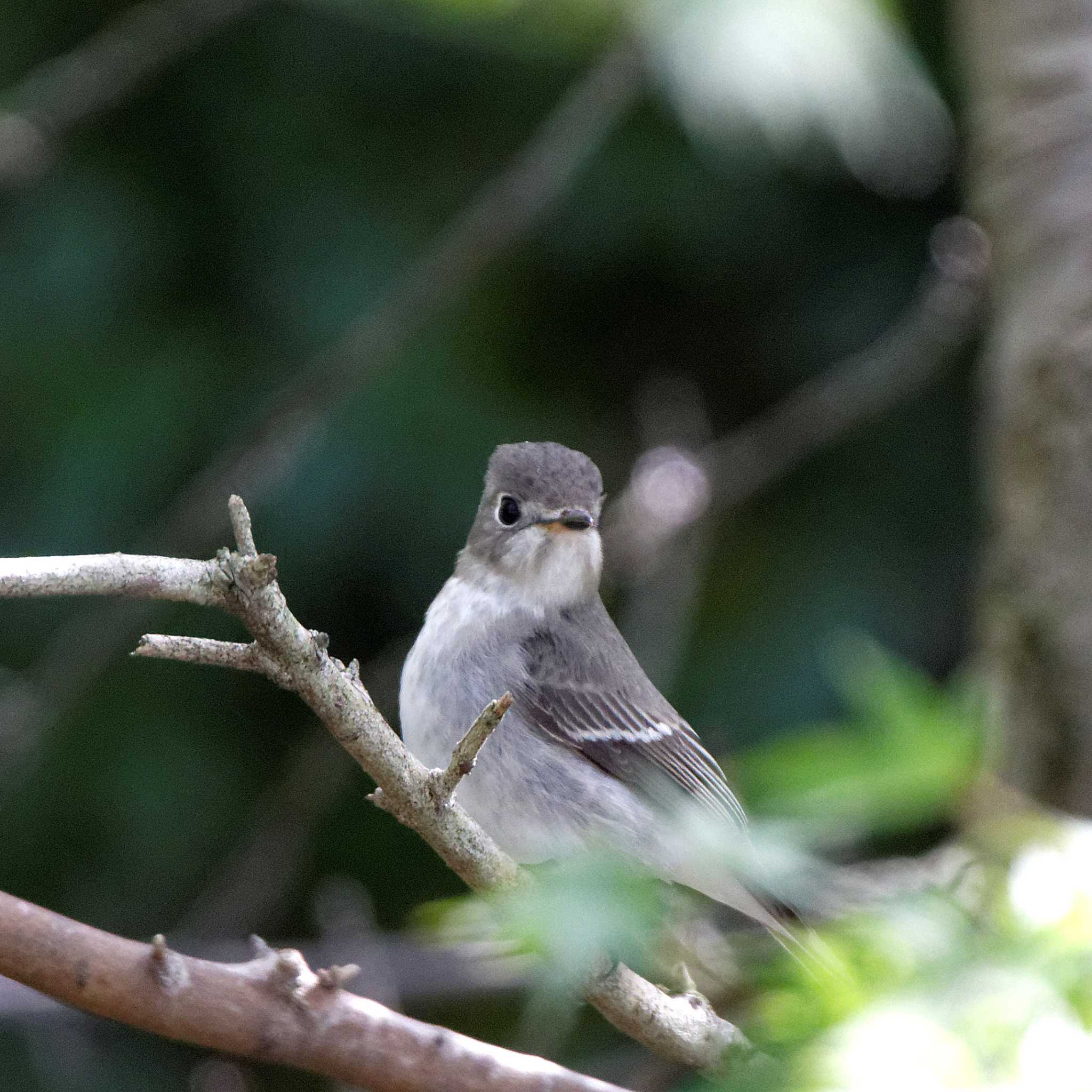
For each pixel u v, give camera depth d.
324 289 11.59
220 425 11.48
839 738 3.97
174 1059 12.11
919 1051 3.53
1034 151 8.68
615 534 11.74
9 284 11.68
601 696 8.17
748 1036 4.02
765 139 11.08
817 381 11.84
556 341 12.69
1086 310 8.31
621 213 12.02
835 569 11.87
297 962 4.41
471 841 4.99
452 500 11.42
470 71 12.03
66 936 4.14
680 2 9.13
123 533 11.33
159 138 12.01
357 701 4.72
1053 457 8.28
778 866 3.88
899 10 11.05
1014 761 8.16
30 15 12.33
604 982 5.15
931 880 4.55
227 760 11.90
